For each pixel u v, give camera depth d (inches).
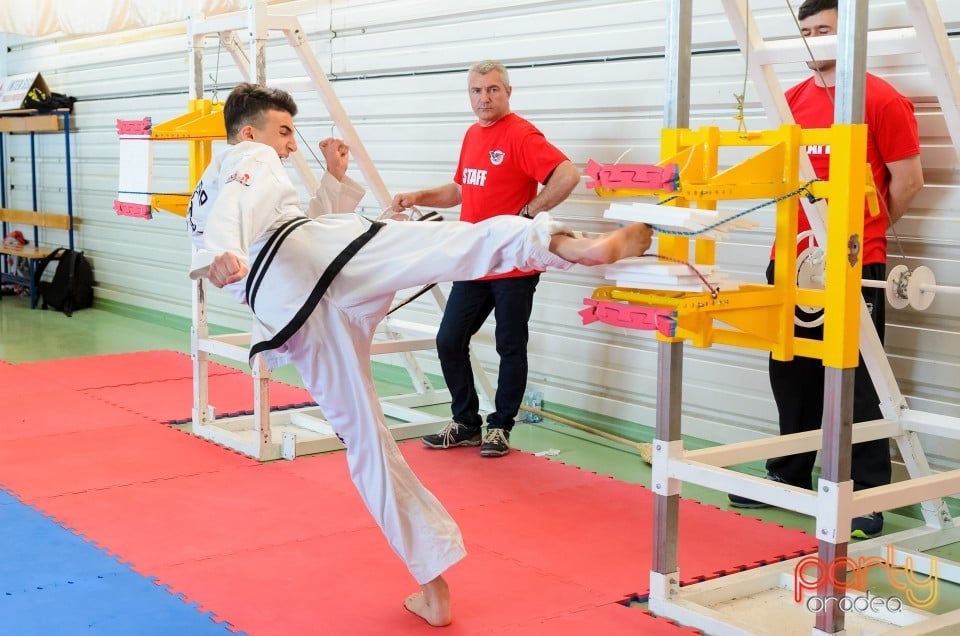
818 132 106.9
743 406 187.5
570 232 96.7
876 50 133.2
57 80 397.4
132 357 285.3
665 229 99.8
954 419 142.4
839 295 105.1
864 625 122.6
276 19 183.8
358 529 151.2
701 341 107.0
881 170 151.9
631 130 198.1
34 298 376.5
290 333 109.8
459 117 232.2
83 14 304.8
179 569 135.1
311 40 268.2
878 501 110.6
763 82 136.3
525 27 214.8
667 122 118.0
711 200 107.3
